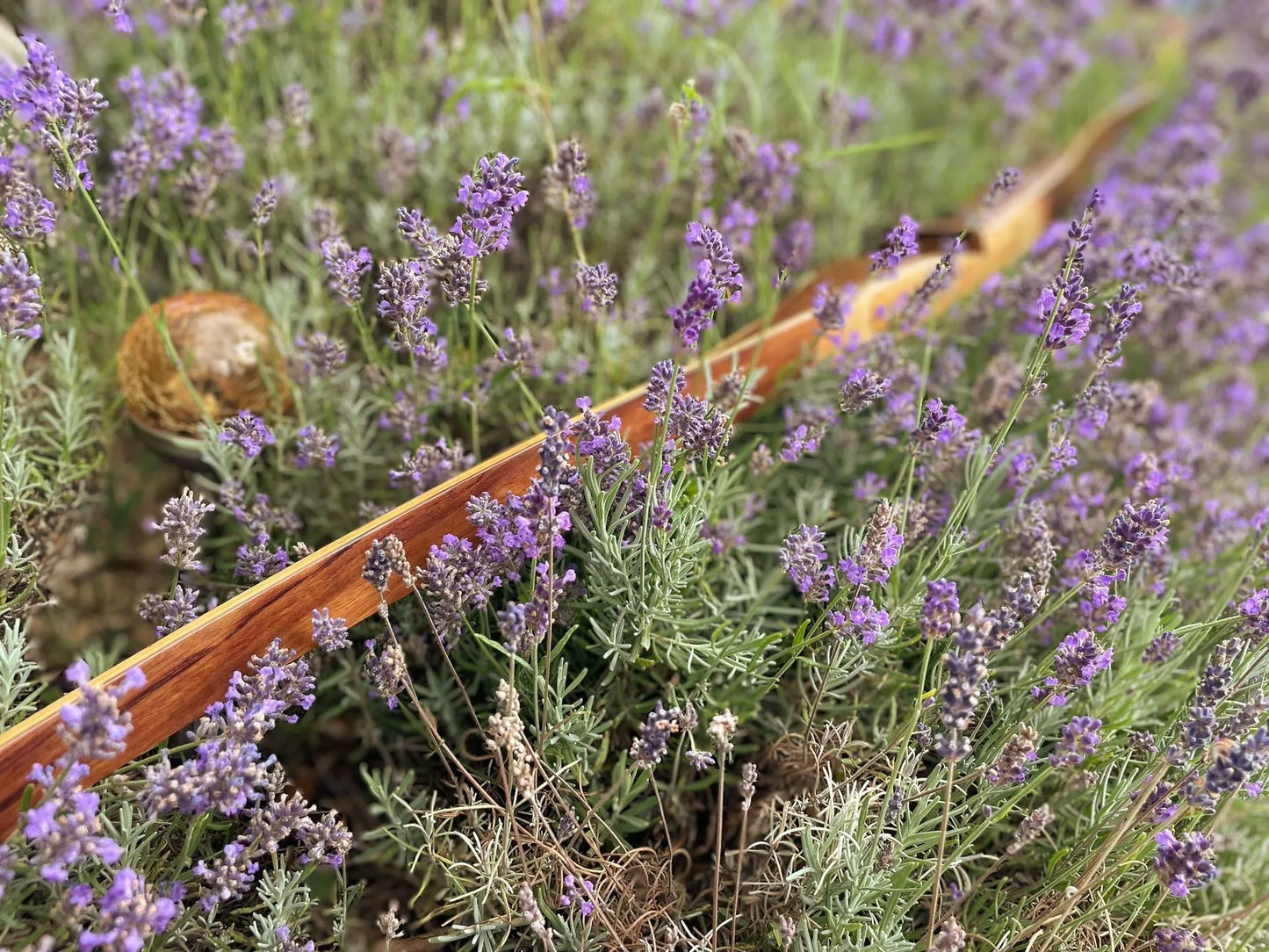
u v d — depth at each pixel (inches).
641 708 15.0
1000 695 15.5
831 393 18.5
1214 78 34.6
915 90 31.6
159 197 20.1
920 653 15.3
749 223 19.1
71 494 16.2
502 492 13.8
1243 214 33.4
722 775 11.7
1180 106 33.6
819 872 12.8
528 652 13.2
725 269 12.4
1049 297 12.9
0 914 10.8
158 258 21.2
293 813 11.7
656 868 13.7
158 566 19.2
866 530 13.4
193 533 12.7
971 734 14.5
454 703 15.5
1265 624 13.2
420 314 14.1
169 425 16.0
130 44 21.8
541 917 12.1
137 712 11.4
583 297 16.7
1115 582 15.3
